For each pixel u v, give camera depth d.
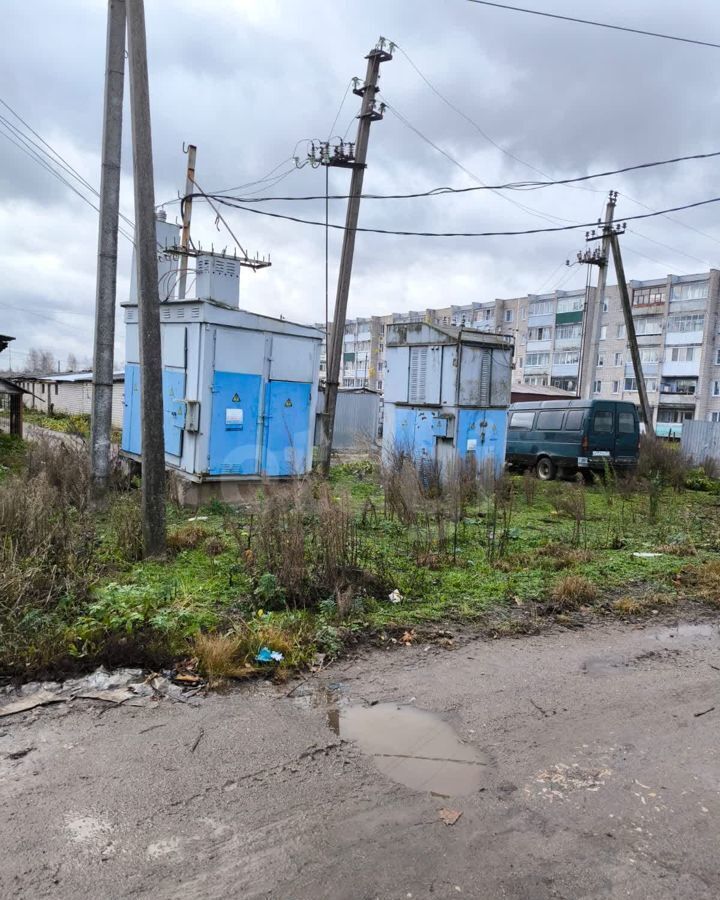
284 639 4.60
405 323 13.09
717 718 4.04
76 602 4.88
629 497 13.08
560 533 8.92
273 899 2.41
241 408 9.95
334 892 2.45
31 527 5.47
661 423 56.53
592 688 4.39
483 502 10.32
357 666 4.53
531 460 17.83
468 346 12.05
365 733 3.65
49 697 3.82
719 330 54.06
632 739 3.73
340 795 3.06
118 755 3.29
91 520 6.91
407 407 12.99
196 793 3.02
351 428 25.55
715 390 54.12
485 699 4.15
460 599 5.93
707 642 5.38
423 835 2.80
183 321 9.84
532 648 5.05
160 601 5.03
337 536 6.06
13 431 18.31
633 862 2.69
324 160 13.51
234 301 11.77
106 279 8.75
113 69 8.58
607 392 61.62
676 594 6.53
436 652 4.85
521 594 6.17
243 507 9.08
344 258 13.80
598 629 5.56
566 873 2.60
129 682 4.05
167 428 10.25
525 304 71.44
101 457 8.74
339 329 13.80
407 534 7.95
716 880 2.60
